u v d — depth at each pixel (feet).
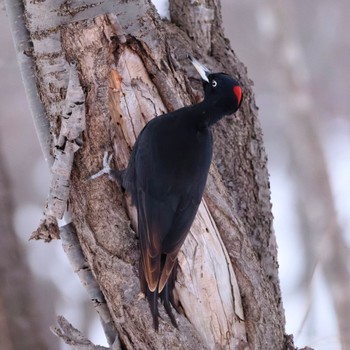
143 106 36.73
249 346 36.96
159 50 37.45
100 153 36.09
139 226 35.12
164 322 35.45
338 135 115.34
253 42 114.83
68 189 36.58
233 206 38.09
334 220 73.82
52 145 38.14
